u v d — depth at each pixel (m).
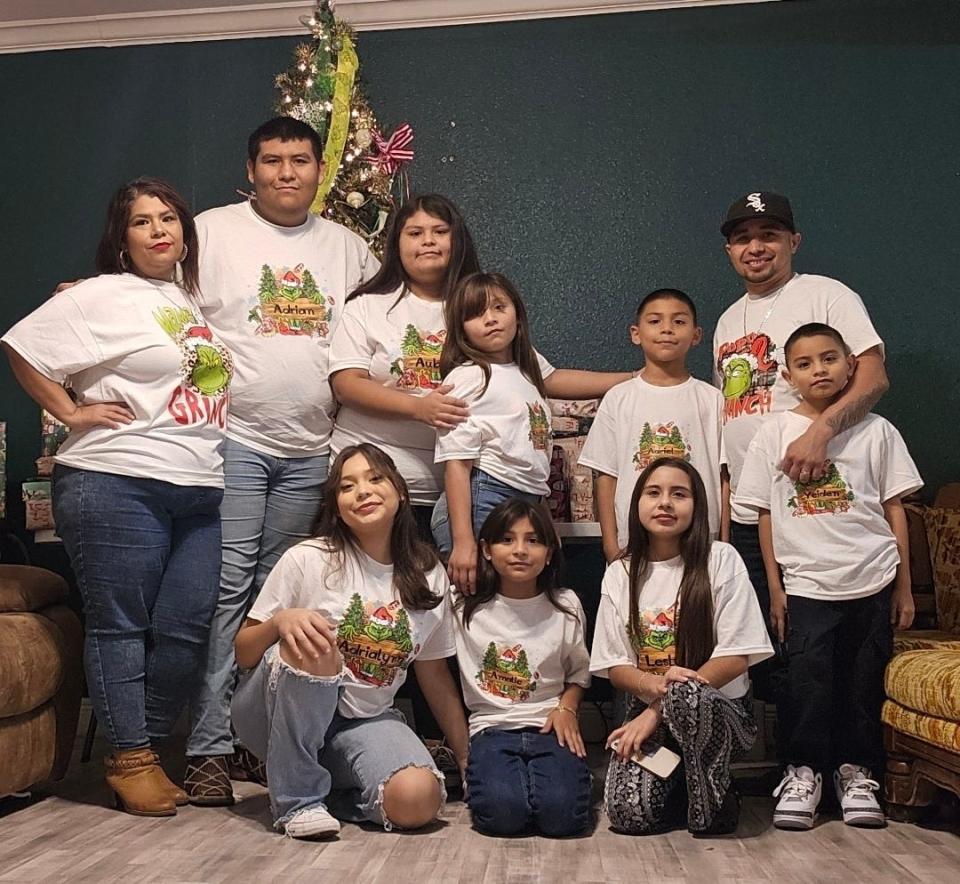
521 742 2.60
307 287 2.99
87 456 2.64
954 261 3.90
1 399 4.20
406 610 2.62
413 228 2.96
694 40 4.03
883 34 3.96
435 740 2.99
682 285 4.00
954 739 2.30
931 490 3.86
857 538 2.65
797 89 3.98
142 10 4.15
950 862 2.22
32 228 4.23
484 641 2.72
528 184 4.07
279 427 2.95
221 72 4.20
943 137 3.92
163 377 2.67
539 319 4.05
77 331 2.63
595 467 3.04
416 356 2.92
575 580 3.93
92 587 2.66
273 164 2.97
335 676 2.38
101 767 3.24
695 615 2.60
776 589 2.75
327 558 2.59
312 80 3.69
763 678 3.54
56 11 4.15
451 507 2.79
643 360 4.01
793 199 3.96
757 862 2.22
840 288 2.93
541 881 2.08
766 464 2.78
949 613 3.30
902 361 3.90
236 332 2.93
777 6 4.00
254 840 2.38
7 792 2.63
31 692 2.68
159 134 4.21
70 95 4.24
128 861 2.20
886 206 3.93
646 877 2.11
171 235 2.73
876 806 2.53
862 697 2.64
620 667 2.63
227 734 2.81
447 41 4.13
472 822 2.56
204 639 2.78
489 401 2.83
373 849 2.31
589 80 4.07
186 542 2.75
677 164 4.02
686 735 2.43
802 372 2.72
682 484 2.65
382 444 2.95
